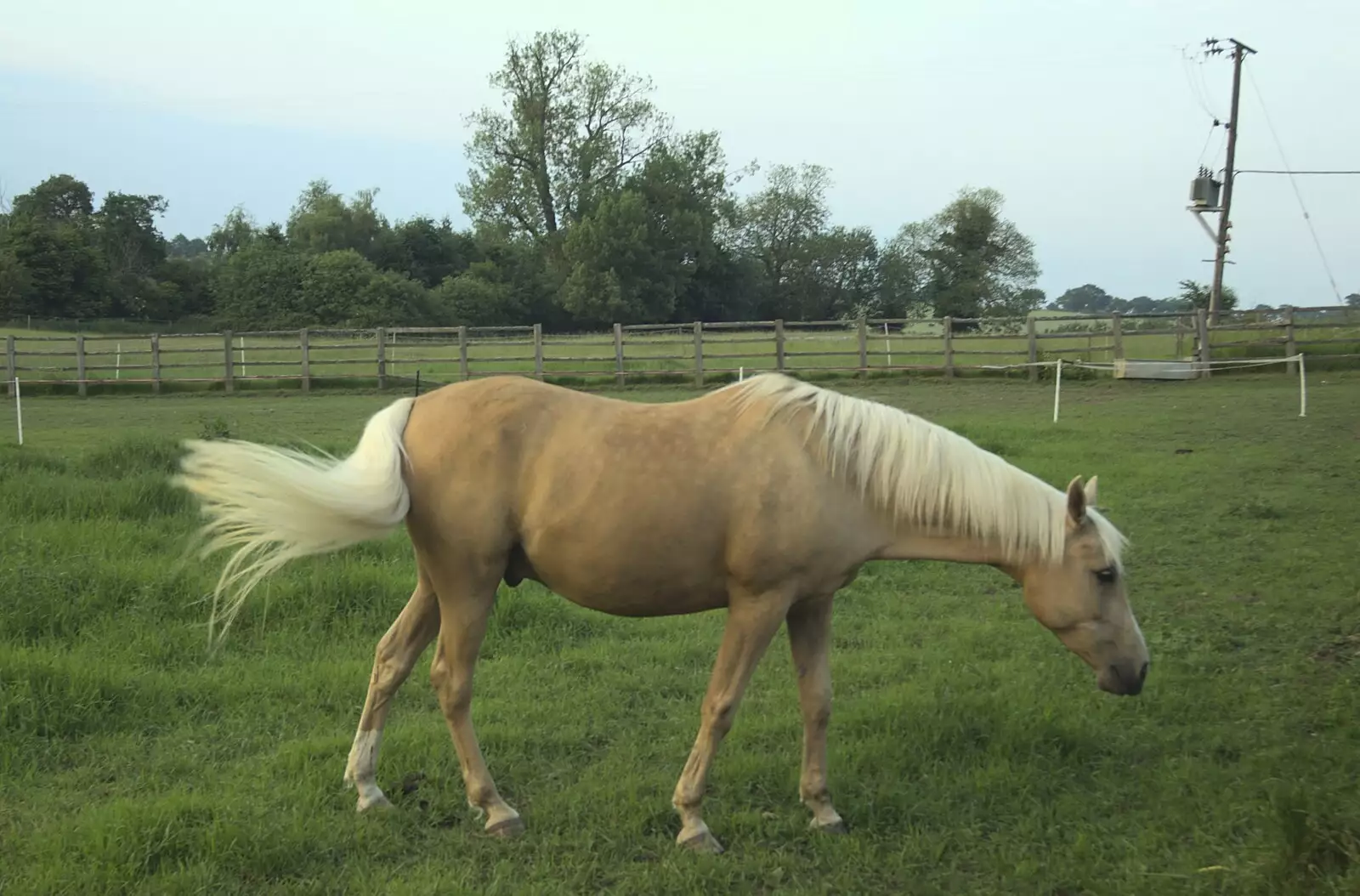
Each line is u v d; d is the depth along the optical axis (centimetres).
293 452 396
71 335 3700
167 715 479
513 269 5600
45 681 471
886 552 385
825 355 2420
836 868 353
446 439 377
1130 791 409
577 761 444
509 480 372
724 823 383
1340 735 449
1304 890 311
